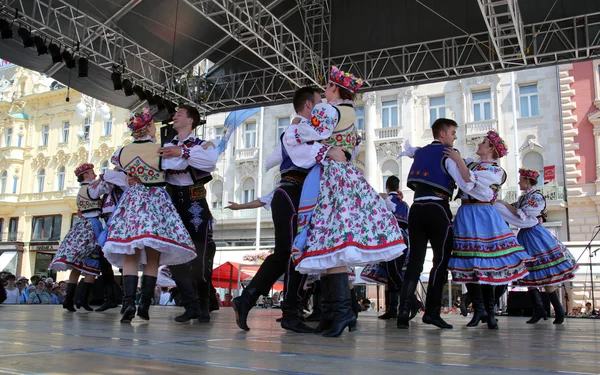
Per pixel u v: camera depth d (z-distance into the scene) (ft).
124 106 35.86
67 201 83.71
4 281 28.12
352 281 16.31
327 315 9.07
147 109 11.44
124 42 32.42
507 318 20.63
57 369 3.96
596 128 55.52
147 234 10.55
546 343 7.56
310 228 8.30
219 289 61.82
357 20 33.63
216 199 73.26
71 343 5.84
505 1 25.76
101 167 82.48
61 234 84.28
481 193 12.07
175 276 11.80
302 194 8.52
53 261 16.44
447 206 11.46
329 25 34.24
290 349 5.84
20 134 89.35
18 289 28.86
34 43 27.89
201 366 4.28
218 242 72.38
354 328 9.10
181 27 32.07
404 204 17.07
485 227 12.17
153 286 11.56
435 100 63.21
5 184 88.22
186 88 35.94
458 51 32.09
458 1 30.78
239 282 50.60
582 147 55.93
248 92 36.11
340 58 34.60
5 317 11.20
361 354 5.48
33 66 31.07
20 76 90.94
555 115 57.62
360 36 33.91
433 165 11.52
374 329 10.45
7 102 90.12
